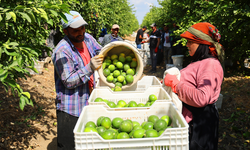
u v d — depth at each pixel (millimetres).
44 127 4098
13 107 4500
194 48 1851
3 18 1676
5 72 1602
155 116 1829
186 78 1836
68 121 2244
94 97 2352
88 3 6410
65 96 2217
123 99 2447
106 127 1747
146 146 1402
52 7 1824
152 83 3078
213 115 1779
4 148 3293
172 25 8336
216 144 1825
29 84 5816
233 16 2715
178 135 1376
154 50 8789
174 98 1866
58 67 2086
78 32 2170
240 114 4273
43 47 2469
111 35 6613
